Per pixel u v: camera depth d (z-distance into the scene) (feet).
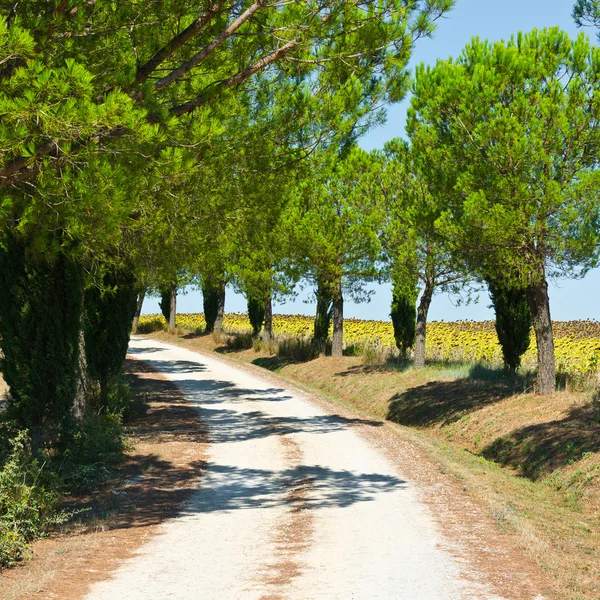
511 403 59.93
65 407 40.45
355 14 36.55
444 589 21.88
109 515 32.55
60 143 27.27
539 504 37.83
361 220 91.97
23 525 28.25
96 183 26.99
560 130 53.16
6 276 39.14
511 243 56.80
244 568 24.59
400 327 98.27
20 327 39.11
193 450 48.88
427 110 60.23
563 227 54.39
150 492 37.52
